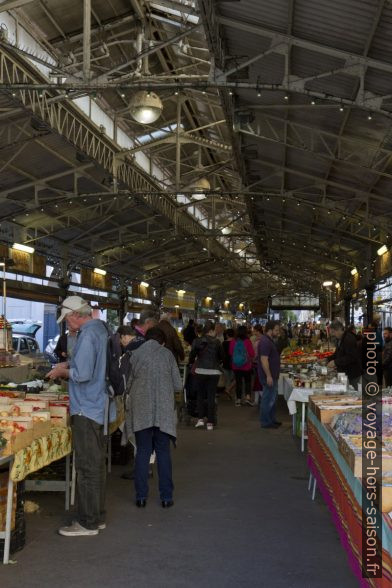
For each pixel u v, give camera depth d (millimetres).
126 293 31438
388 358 12531
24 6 11016
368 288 24156
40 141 14164
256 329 16203
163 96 16031
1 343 12117
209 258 34125
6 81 11227
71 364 5422
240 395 14844
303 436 9180
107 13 12375
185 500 6535
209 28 8328
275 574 4531
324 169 15758
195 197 25703
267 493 6859
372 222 17656
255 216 23812
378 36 8461
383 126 11688
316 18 8383
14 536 4902
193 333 17609
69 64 12586
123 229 23922
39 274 21000
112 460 8203
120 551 4980
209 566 4676
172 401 6344
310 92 9039
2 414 5367
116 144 15812
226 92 10867
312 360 15570
